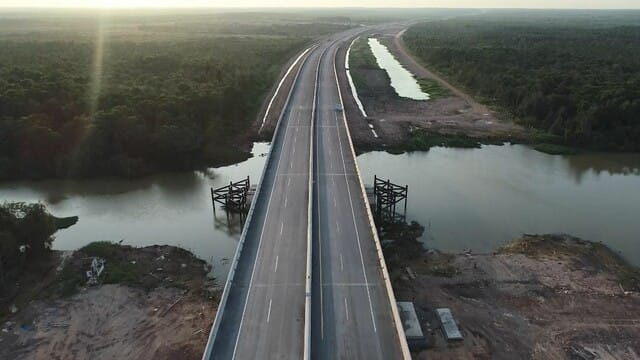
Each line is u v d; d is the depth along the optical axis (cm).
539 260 5744
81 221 6931
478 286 5306
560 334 4622
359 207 6419
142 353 4409
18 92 9338
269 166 7781
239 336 4191
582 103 10506
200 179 8419
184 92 10706
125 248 5991
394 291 5191
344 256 5316
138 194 7819
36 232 5575
